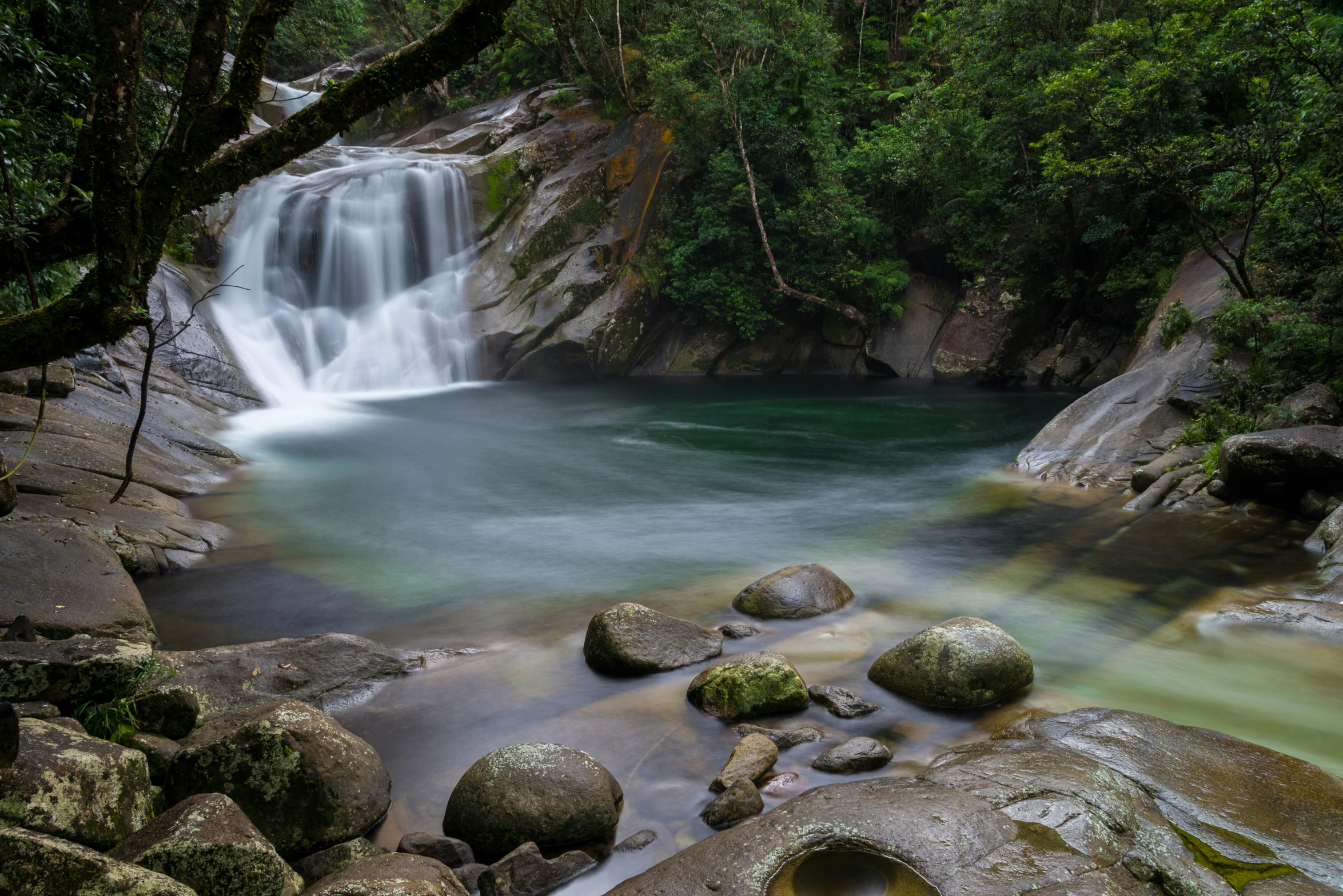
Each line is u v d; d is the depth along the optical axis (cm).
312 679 536
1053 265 2364
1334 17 1139
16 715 280
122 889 266
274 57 2972
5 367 379
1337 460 862
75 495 787
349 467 1248
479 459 1364
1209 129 1712
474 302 2336
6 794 287
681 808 420
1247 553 825
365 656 569
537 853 367
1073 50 2016
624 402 2020
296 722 400
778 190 2545
